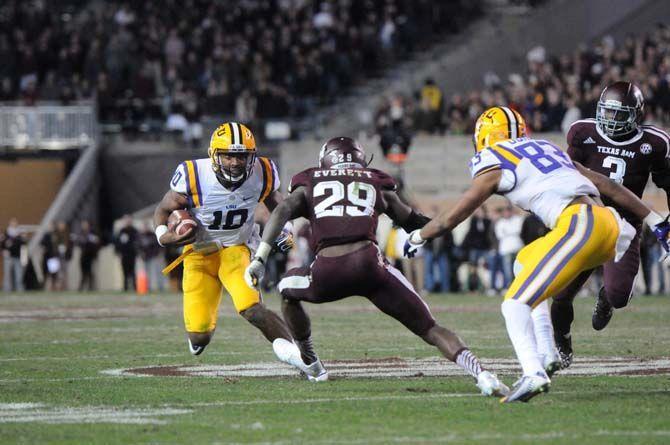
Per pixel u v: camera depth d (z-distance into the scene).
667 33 75.00
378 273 20.16
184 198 23.81
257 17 84.50
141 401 19.84
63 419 17.92
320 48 81.75
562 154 20.12
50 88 79.50
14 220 71.00
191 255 24.09
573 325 36.78
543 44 86.06
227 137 23.20
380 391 20.91
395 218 21.11
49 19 84.62
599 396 19.91
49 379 23.23
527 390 18.73
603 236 19.16
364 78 83.06
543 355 20.17
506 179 19.62
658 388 21.00
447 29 87.12
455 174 70.75
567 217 19.30
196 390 21.23
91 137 76.50
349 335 33.84
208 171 23.70
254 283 20.78
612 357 26.70
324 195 20.52
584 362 25.59
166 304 52.12
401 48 85.12
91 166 75.00
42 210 76.69
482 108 72.00
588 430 16.64
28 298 58.94
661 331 34.41
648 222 20.97
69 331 36.34
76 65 80.81
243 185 23.77
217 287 24.25
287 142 72.88
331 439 16.02
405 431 16.62
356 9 84.88
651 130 24.78
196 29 82.88
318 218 20.50
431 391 20.83
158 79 82.06
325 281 20.41
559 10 86.62
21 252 70.00
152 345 31.09
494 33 85.44
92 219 74.94
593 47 84.56
